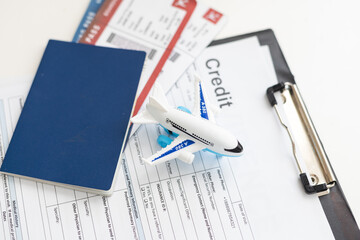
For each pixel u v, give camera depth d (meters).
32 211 0.45
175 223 0.45
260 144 0.49
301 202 0.46
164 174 0.47
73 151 0.46
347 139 0.50
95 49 0.53
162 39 0.55
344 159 0.49
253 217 0.45
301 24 0.57
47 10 0.57
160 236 0.44
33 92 0.50
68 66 0.52
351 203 0.47
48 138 0.47
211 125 0.42
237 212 0.45
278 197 0.46
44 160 0.46
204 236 0.44
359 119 0.51
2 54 0.54
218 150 0.43
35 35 0.55
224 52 0.55
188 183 0.46
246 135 0.49
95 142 0.47
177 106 0.51
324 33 0.57
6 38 0.55
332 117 0.51
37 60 0.54
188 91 0.52
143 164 0.47
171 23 0.56
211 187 0.46
